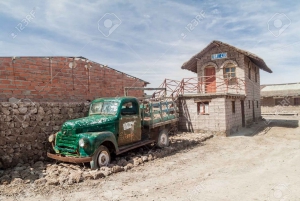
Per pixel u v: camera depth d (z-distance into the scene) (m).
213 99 14.43
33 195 5.07
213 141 12.51
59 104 8.75
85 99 10.57
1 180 5.82
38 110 8.02
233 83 18.41
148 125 9.00
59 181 5.72
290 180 5.93
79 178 5.90
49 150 8.17
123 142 8.03
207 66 19.72
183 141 11.52
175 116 11.11
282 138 13.14
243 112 18.03
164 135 10.12
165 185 5.74
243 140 12.59
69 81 9.86
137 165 7.54
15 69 7.96
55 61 9.33
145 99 9.87
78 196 5.04
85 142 6.36
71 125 6.88
